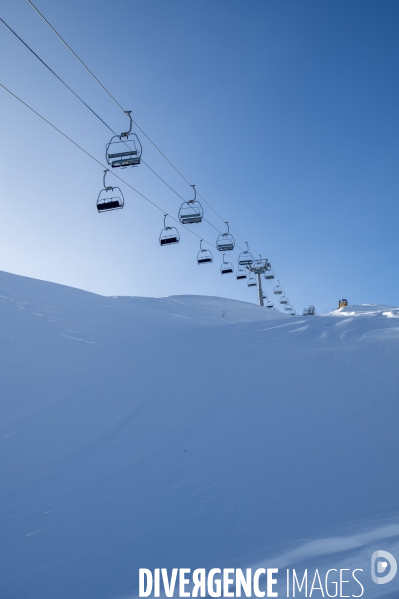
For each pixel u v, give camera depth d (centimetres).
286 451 613
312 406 755
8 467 655
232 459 609
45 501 550
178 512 482
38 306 1659
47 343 1286
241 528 426
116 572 378
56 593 361
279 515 442
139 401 870
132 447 685
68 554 425
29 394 951
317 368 923
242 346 1184
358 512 420
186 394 876
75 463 651
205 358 1108
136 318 1856
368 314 1449
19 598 362
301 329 1302
